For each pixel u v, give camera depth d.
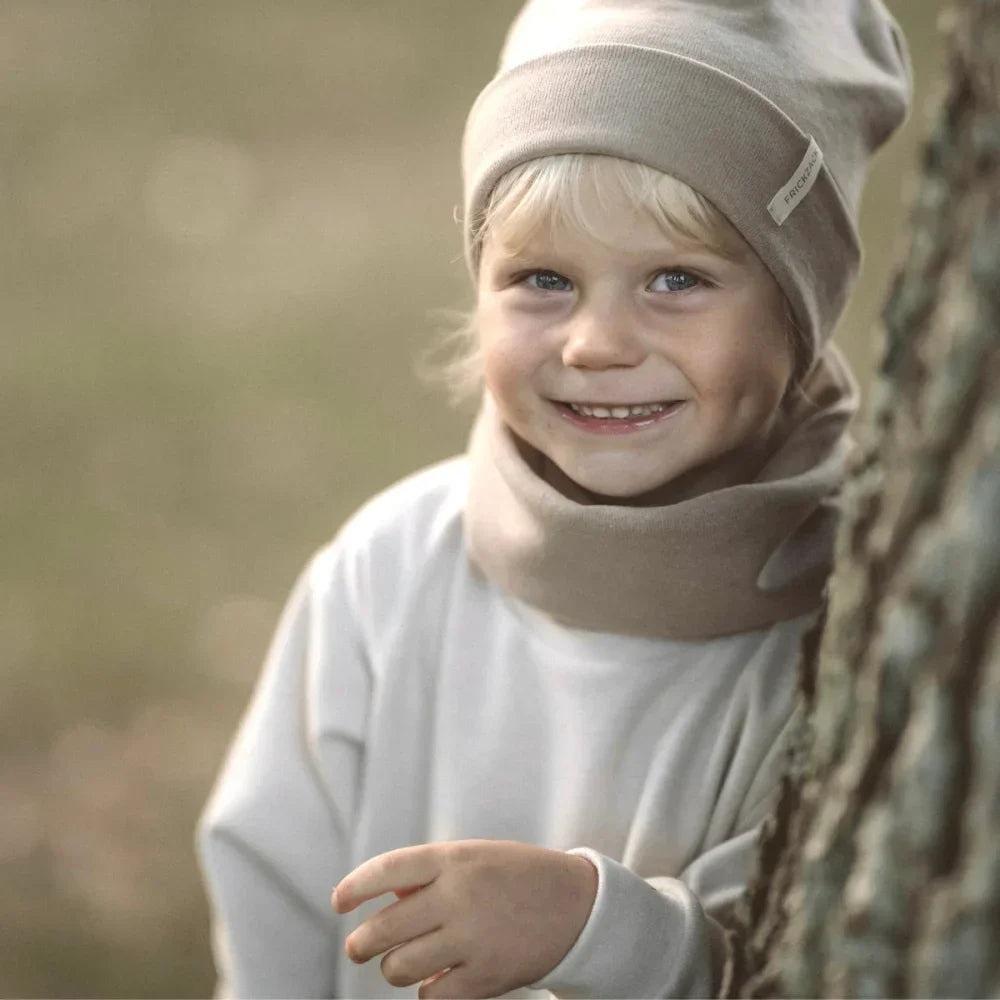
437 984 1.54
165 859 4.02
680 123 1.61
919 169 1.29
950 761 1.17
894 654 1.21
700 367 1.63
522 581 1.80
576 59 1.65
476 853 1.56
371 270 7.43
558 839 1.81
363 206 8.07
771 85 1.66
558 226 1.63
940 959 1.14
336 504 5.70
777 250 1.65
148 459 5.96
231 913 1.99
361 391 6.42
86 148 8.65
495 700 1.88
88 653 4.86
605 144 1.60
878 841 1.22
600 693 1.80
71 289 7.29
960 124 1.24
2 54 9.73
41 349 6.77
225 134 8.84
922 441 1.23
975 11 1.20
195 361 6.67
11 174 8.36
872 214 6.84
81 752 4.42
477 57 9.84
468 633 1.92
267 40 10.03
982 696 1.13
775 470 1.76
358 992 1.97
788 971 1.37
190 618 5.06
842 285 1.79
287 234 7.81
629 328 1.63
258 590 5.22
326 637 2.00
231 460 5.96
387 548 2.01
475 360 2.00
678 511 1.68
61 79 9.43
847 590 1.34
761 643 1.78
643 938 1.57
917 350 1.28
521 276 1.69
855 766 1.28
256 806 1.98
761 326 1.68
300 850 1.97
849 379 1.90
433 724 1.92
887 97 1.82
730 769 1.74
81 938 3.72
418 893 1.54
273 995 1.99
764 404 1.71
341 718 1.96
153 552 5.41
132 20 10.25
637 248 1.62
